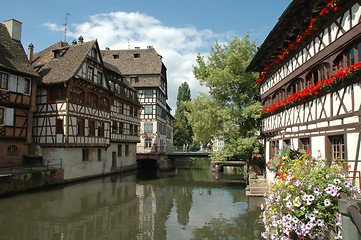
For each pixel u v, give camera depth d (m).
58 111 19.62
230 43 21.55
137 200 14.84
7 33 19.70
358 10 7.11
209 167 39.44
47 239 8.88
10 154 17.98
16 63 18.11
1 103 16.88
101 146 23.73
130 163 31.77
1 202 13.29
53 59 22.55
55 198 14.68
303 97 10.16
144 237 9.19
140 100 38.06
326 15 8.63
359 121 7.06
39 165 19.53
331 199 4.75
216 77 20.25
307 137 10.18
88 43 22.52
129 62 40.44
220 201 14.60
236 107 20.77
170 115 50.09
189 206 13.50
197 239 8.96
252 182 16.25
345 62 7.96
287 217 4.85
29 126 18.94
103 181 21.67
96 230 9.81
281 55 13.24
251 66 18.12
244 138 20.28
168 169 34.78
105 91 24.25
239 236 9.14
